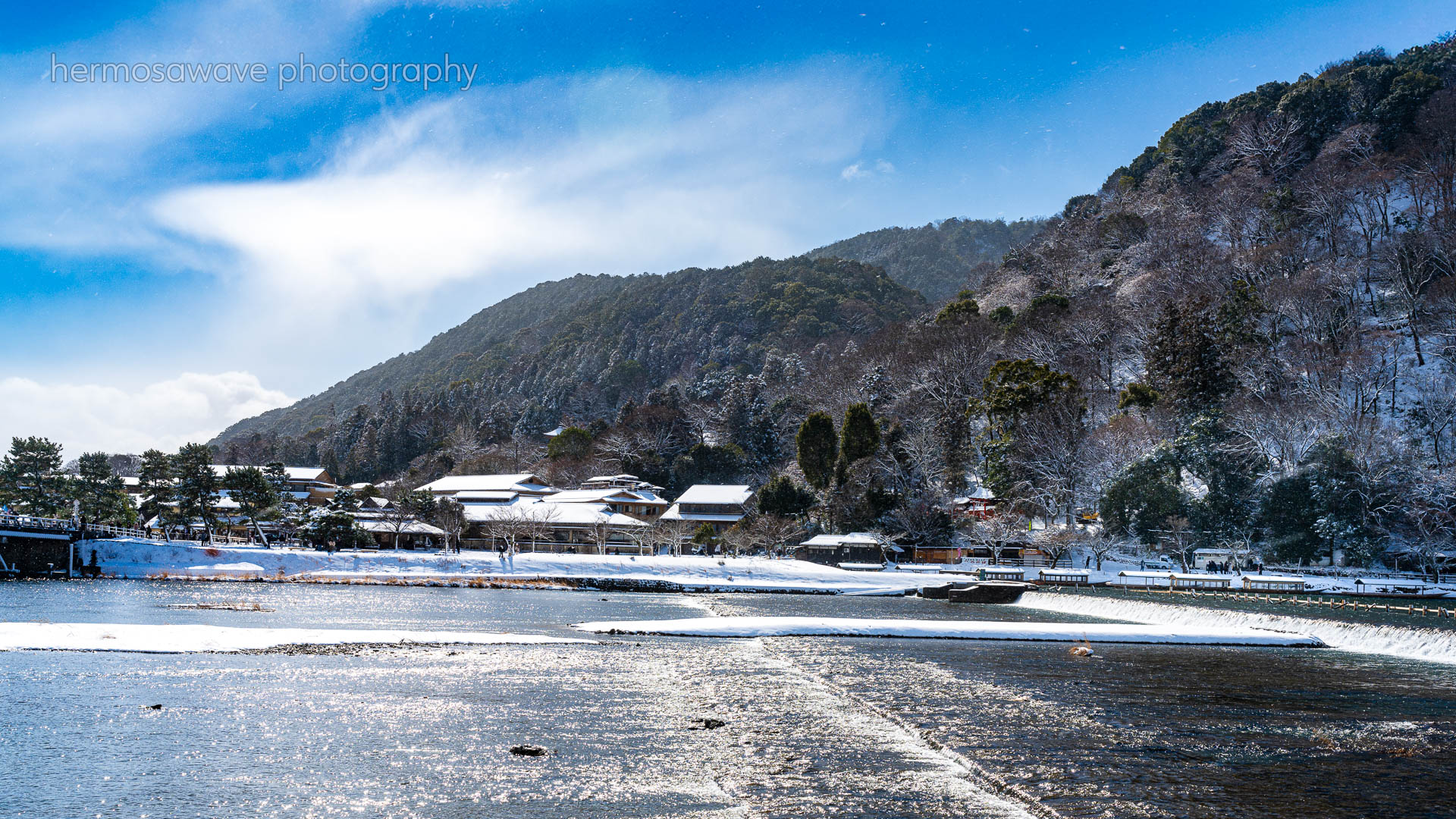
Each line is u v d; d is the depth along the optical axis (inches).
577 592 3179.1
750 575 3681.1
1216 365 4116.6
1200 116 7637.8
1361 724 1103.0
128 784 820.6
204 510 3828.7
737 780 851.4
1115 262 6515.8
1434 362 4249.5
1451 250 4498.0
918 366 5748.0
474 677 1332.4
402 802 784.3
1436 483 3383.4
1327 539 3499.0
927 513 4443.9
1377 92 6112.2
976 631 1991.9
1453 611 2460.6
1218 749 970.7
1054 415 4357.8
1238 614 2265.0
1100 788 829.8
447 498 4913.9
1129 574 3469.5
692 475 6540.4
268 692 1201.4
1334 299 4569.4
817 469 5162.4
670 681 1338.6
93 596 2487.7
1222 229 6023.6
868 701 1208.8
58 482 3772.1
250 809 764.0
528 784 836.6
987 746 973.2
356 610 2308.1
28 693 1157.1
